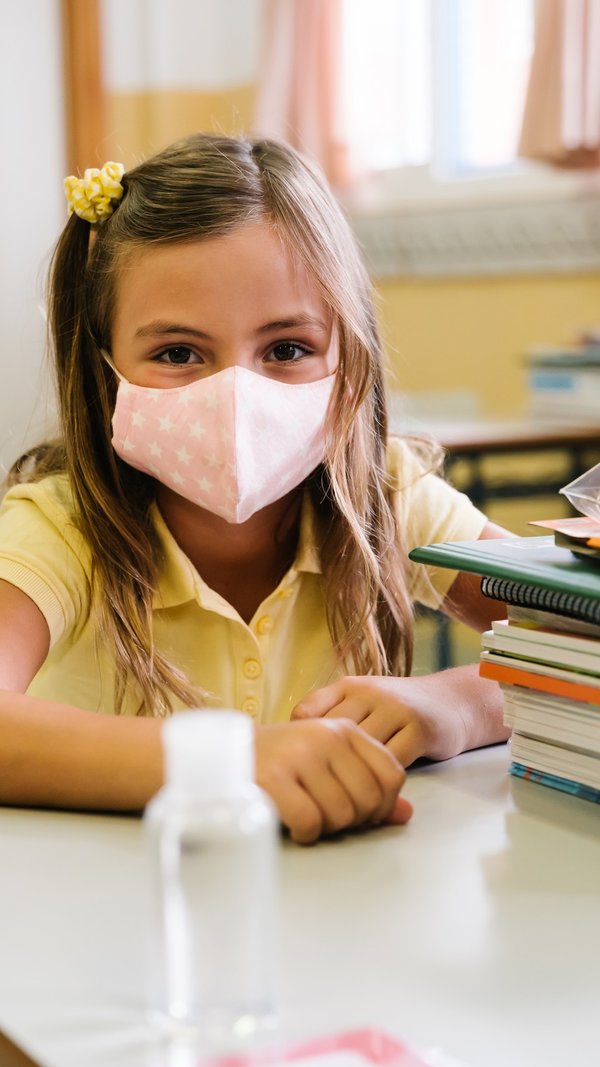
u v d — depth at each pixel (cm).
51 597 104
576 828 75
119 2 405
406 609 119
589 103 297
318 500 115
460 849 71
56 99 316
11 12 309
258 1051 48
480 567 79
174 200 104
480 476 253
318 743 74
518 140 313
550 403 288
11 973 56
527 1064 47
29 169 314
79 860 70
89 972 56
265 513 113
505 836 73
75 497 111
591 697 77
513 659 83
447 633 235
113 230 108
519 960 57
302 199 107
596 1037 49
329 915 62
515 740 85
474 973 55
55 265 117
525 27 345
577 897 64
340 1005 52
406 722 86
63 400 116
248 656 113
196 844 47
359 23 388
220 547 114
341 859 69
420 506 128
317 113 376
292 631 117
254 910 48
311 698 88
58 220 318
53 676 114
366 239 394
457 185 365
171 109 417
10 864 70
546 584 74
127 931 60
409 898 64
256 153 112
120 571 108
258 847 48
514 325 350
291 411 102
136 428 103
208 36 420
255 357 103
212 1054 48
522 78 346
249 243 102
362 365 108
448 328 371
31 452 128
